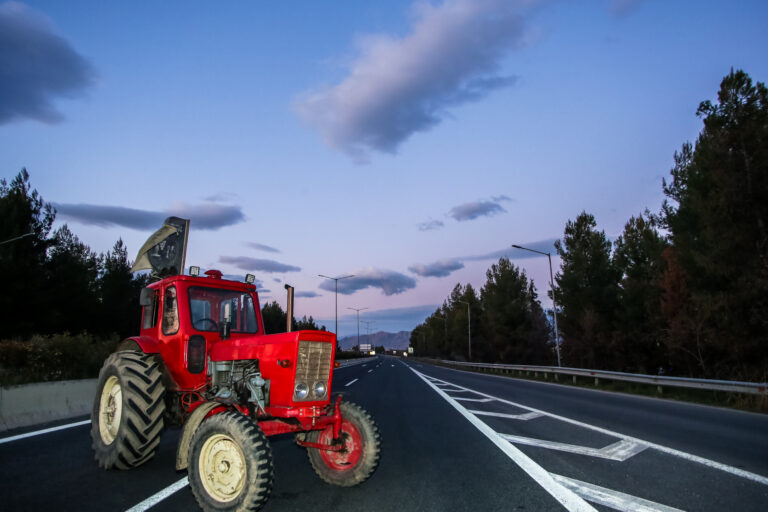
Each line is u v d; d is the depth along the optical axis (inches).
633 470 211.8
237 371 211.5
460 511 159.2
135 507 162.1
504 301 1990.7
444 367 2054.6
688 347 814.5
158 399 215.8
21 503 163.5
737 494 175.5
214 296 251.0
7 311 884.0
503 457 239.3
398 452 253.3
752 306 614.9
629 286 1098.1
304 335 186.4
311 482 199.2
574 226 1386.6
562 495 175.2
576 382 901.8
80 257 1253.1
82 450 250.5
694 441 281.6
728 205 636.7
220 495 161.3
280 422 181.6
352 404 203.9
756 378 619.8
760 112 624.7
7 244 871.1
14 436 284.8
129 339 254.5
